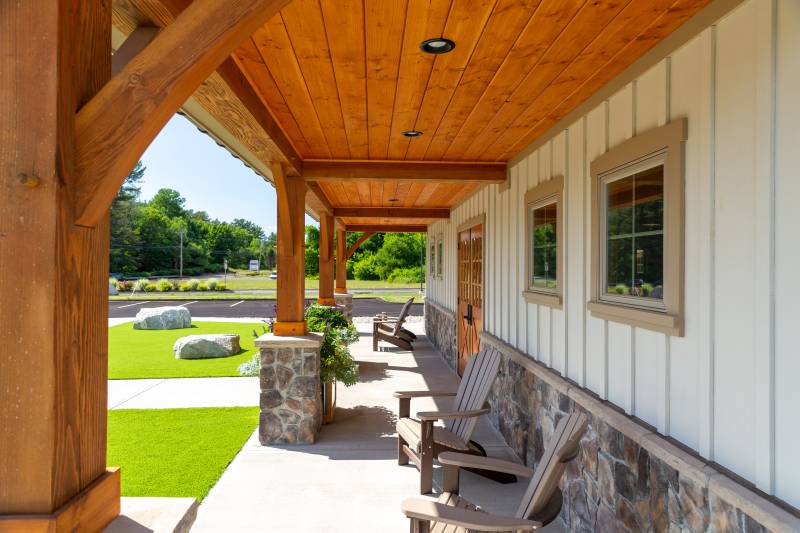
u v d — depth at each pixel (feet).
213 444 15.33
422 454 12.05
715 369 6.77
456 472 10.44
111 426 17.13
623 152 9.05
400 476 13.15
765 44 5.88
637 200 8.90
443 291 33.55
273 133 12.23
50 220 3.68
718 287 6.73
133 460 13.99
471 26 7.68
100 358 4.35
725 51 6.63
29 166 3.67
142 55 3.97
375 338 34.06
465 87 10.22
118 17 6.02
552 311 12.85
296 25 7.65
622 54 8.61
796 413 5.46
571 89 10.31
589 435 10.05
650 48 8.38
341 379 18.01
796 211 5.49
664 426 7.92
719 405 6.67
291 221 15.64
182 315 46.78
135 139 3.94
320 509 11.28
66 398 3.84
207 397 21.15
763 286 5.90
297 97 10.82
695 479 6.58
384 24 7.63
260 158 14.24
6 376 3.64
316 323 18.53
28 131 3.67
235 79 8.95
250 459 14.28
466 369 14.79
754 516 5.52
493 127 13.04
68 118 3.84
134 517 4.50
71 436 3.91
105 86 3.94
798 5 5.45
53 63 3.70
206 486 12.30
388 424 17.62
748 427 6.14
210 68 4.25
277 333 16.11
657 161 8.18
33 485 3.65
